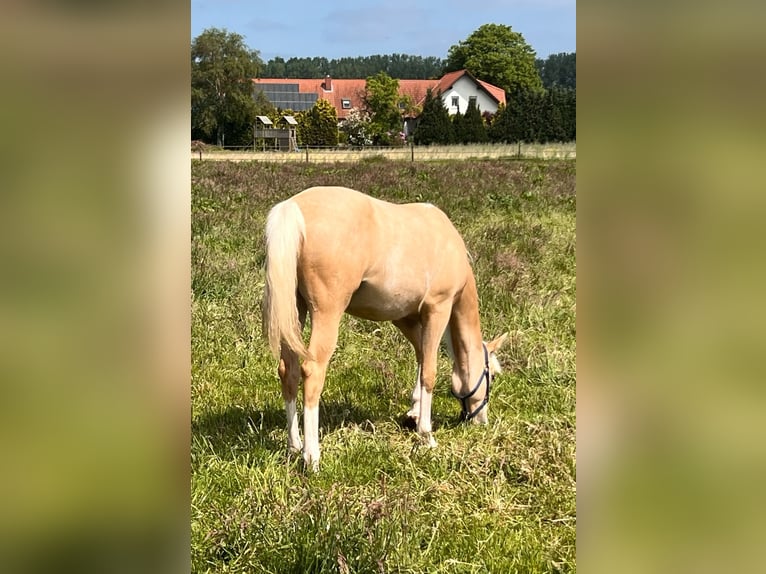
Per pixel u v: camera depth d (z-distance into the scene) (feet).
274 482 11.13
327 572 8.85
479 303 22.02
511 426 14.51
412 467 12.22
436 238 13.92
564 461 12.44
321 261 11.89
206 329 18.62
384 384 16.65
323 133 199.62
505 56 265.54
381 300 13.55
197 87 171.53
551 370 17.60
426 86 263.90
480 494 11.48
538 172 70.49
